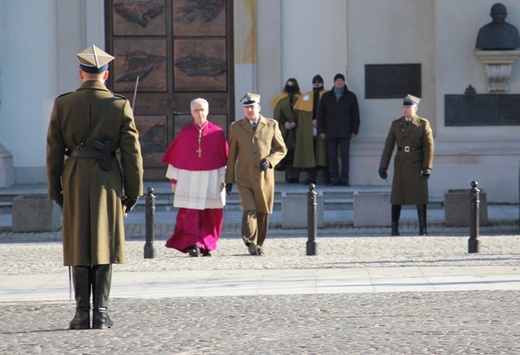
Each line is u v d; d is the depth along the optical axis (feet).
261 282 93.30
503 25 170.81
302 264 104.22
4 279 97.76
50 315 79.10
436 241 125.18
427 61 179.01
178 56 185.88
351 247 120.16
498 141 174.19
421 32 178.91
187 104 186.29
